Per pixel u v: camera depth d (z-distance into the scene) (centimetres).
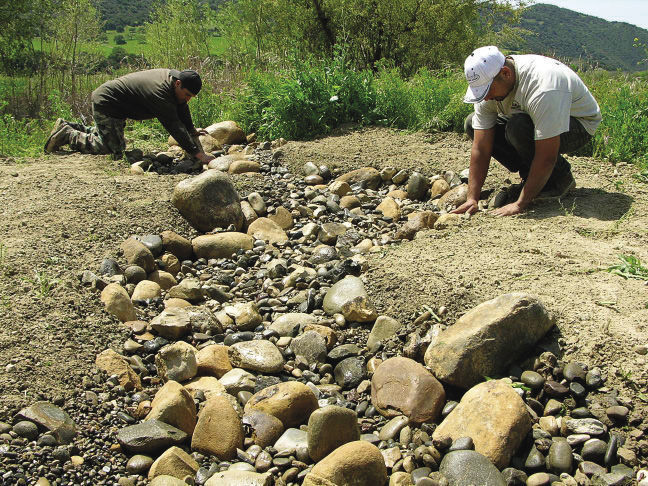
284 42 1438
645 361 296
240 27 1491
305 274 442
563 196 497
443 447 269
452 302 362
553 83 432
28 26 1364
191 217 524
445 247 427
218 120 870
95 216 502
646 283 356
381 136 736
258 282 450
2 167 627
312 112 765
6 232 459
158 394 310
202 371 346
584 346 314
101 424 296
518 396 279
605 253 398
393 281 394
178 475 266
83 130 727
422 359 334
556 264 385
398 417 297
